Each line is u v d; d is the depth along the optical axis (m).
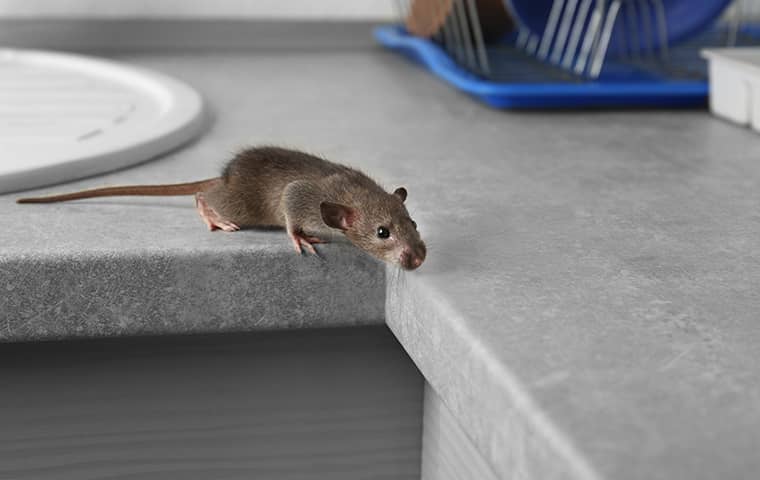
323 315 0.95
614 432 0.75
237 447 0.99
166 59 1.55
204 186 0.99
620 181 1.08
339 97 1.36
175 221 0.97
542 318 0.85
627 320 0.85
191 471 0.99
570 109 1.32
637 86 1.31
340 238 0.95
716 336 0.83
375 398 0.99
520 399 0.78
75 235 0.94
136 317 0.93
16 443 0.97
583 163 1.13
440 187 1.06
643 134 1.23
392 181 1.07
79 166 1.05
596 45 1.40
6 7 1.56
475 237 0.96
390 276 0.94
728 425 0.76
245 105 1.31
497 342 0.82
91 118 1.23
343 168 0.98
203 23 1.63
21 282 0.91
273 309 0.94
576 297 0.87
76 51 1.57
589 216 1.00
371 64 1.58
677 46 1.57
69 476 0.98
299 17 1.68
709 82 1.32
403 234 0.92
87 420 0.97
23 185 1.02
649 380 0.79
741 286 0.89
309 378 0.99
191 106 1.22
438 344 0.87
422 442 1.01
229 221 0.97
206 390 0.98
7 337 0.92
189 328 0.94
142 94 1.34
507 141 1.20
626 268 0.91
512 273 0.90
